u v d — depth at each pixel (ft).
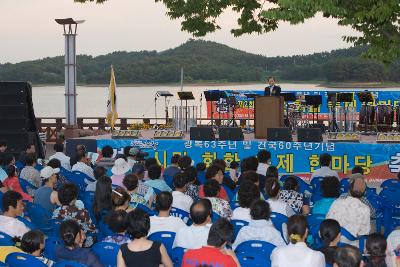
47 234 28.86
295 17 35.09
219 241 16.85
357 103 85.76
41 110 175.83
